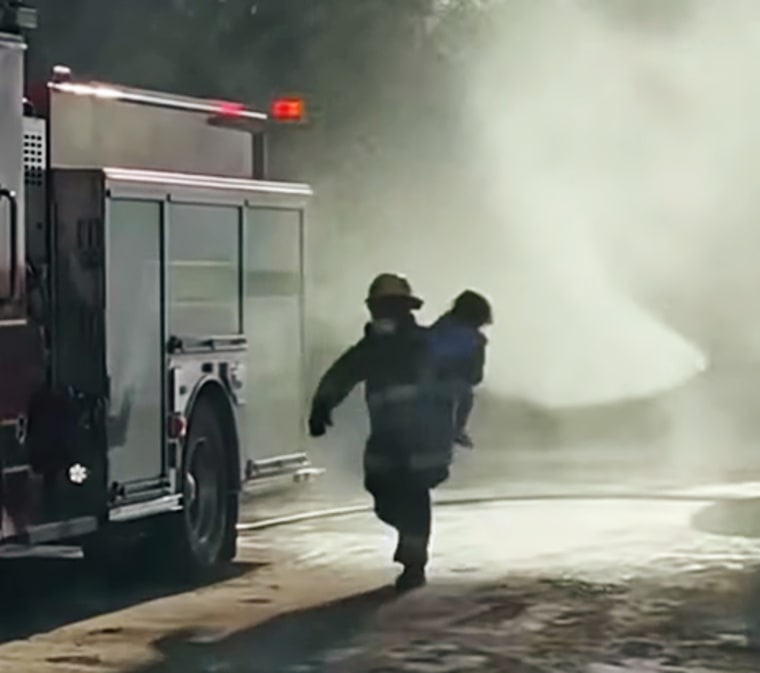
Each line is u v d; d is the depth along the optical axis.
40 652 19.20
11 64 21.02
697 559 25.28
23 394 21.11
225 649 19.25
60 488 21.72
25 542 20.95
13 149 21.03
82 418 22.06
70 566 25.00
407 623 20.61
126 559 24.06
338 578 23.94
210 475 24.55
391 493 23.03
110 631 20.38
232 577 24.12
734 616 20.89
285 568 24.84
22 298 21.11
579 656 18.72
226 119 26.23
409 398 23.03
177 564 23.91
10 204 20.92
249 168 26.91
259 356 25.56
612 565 24.75
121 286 22.48
